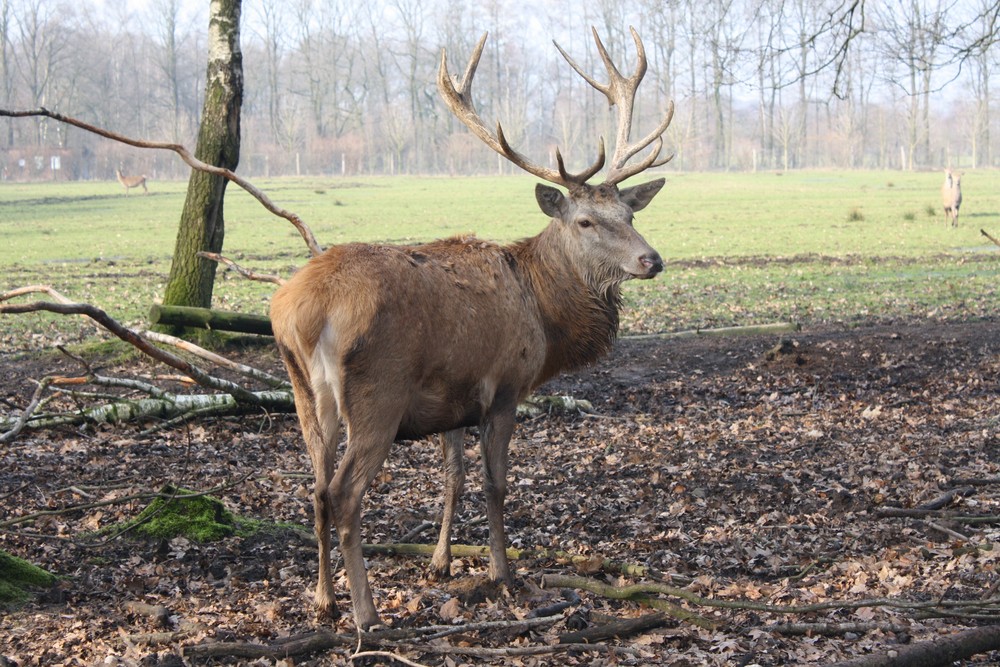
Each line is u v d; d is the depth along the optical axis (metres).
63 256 27.30
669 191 61.66
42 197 57.34
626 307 18.33
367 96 134.12
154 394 9.54
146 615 5.58
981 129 115.25
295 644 5.12
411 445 9.75
